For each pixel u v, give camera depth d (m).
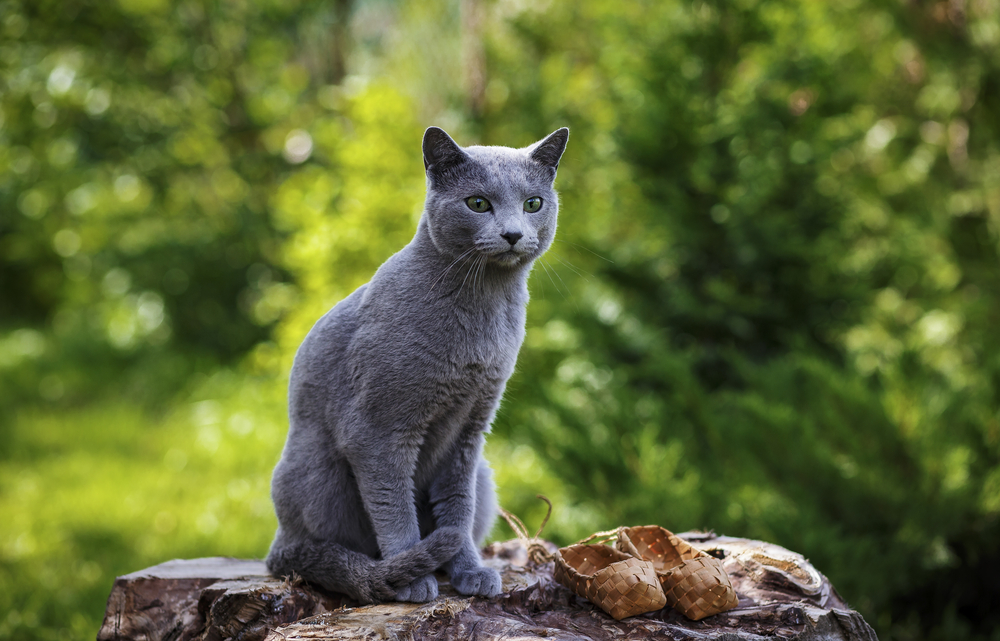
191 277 8.59
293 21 8.45
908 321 4.95
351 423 2.04
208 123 8.28
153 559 4.32
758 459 3.48
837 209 4.61
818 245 4.42
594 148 5.50
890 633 3.54
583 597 2.08
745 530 3.29
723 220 4.44
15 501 5.16
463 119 6.33
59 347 9.25
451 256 2.06
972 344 4.57
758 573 2.19
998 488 3.32
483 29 6.47
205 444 6.19
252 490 5.29
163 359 8.24
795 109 4.65
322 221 5.78
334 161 6.58
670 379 3.83
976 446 3.45
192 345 8.61
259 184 8.29
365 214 5.61
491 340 2.08
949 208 5.03
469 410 2.15
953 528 3.29
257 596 2.04
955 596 3.70
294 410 2.20
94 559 4.38
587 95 6.11
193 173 8.49
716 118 4.62
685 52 4.84
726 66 4.86
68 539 4.60
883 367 3.98
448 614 1.92
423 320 2.02
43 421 6.77
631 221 5.25
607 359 4.45
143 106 8.20
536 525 4.02
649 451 3.56
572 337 4.80
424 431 2.09
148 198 8.88
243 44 8.29
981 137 5.11
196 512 5.00
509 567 2.27
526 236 2.04
